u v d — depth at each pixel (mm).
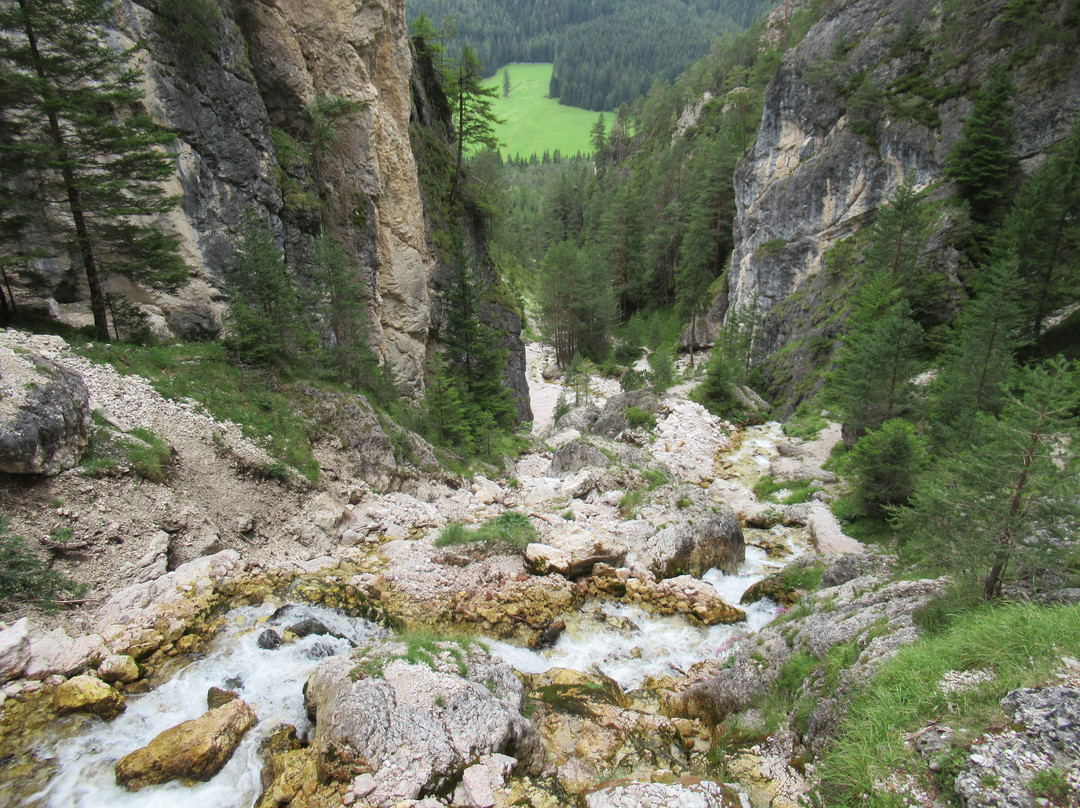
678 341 80875
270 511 17422
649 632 15625
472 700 9781
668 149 107938
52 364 14156
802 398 46250
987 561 8695
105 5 19844
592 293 77438
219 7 25016
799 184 59812
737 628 15938
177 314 22062
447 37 43469
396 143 34281
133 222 20500
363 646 11562
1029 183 34125
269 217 26656
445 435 32312
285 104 29672
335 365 26625
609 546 18641
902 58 53531
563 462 31422
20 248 17844
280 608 13594
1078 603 7656
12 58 15477
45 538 12000
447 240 41281
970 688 6953
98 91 17234
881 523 22797
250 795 8625
